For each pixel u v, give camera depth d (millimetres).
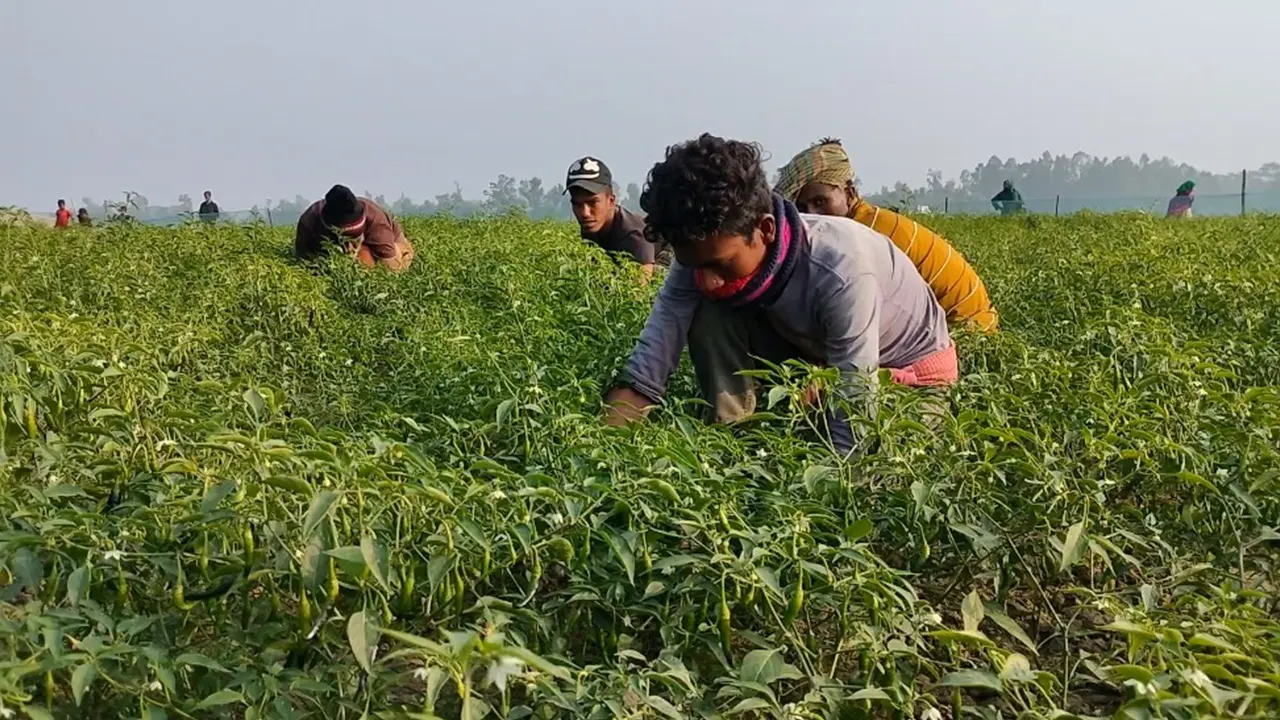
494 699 2852
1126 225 14609
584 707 2400
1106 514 3277
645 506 2963
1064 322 6301
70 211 21938
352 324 6992
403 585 2609
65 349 4242
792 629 2807
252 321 6980
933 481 3314
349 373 5902
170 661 2359
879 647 2688
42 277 7543
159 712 2260
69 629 2367
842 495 3324
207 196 26016
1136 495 3725
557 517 2893
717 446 3818
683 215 3949
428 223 15234
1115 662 3027
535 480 3055
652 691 2752
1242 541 3480
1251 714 2398
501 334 5980
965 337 5250
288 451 2598
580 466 3381
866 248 4340
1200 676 2266
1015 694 2592
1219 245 10180
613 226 8922
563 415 3982
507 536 2809
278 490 2611
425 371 5332
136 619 2434
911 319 4566
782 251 4203
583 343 5949
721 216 3939
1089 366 4648
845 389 3941
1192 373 4191
